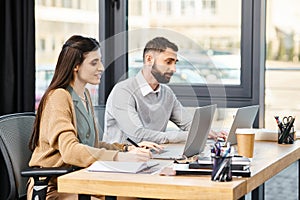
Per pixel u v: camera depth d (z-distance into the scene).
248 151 3.12
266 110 4.69
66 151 2.95
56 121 3.02
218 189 2.39
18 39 4.31
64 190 2.60
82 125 3.08
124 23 4.94
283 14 4.59
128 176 2.63
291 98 4.64
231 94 4.71
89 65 3.09
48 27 4.69
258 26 4.61
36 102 4.61
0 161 4.25
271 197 4.83
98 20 4.95
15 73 4.33
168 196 2.46
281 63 4.63
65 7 4.79
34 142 3.17
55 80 3.13
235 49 4.69
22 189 3.33
